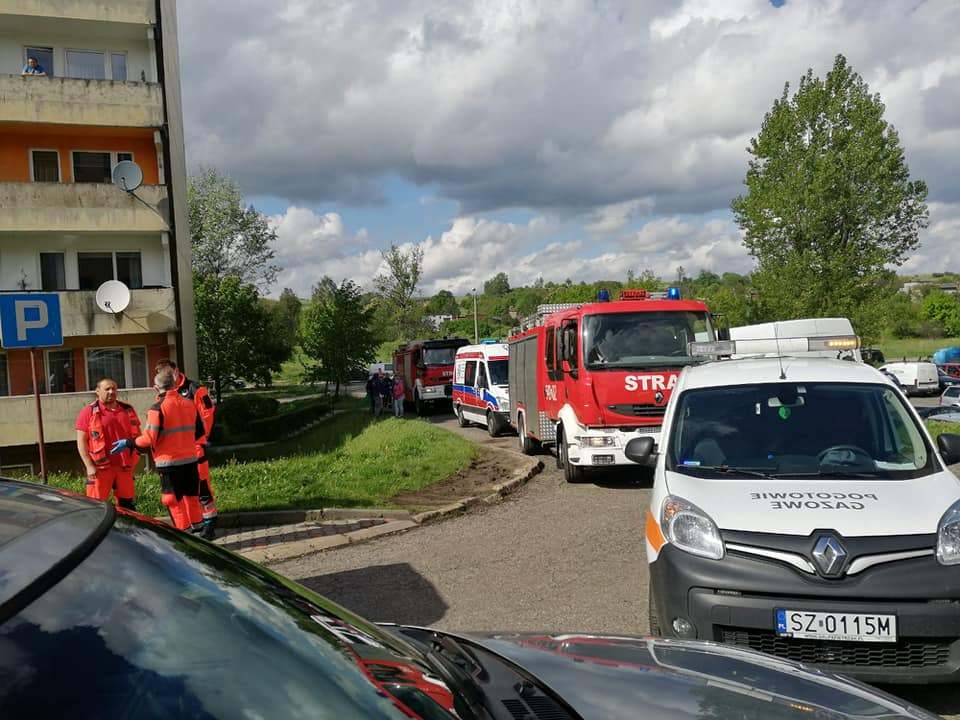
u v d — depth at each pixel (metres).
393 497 11.52
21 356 27.42
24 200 26.72
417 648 2.29
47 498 1.94
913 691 4.37
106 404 8.20
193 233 55.22
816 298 36.56
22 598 1.46
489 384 23.81
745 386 5.74
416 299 78.12
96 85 27.25
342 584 7.24
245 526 10.06
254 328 50.25
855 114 35.78
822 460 5.00
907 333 100.69
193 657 1.63
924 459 4.95
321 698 1.71
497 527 9.56
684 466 5.14
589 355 12.51
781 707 2.12
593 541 8.54
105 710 1.38
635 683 2.23
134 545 1.85
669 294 13.72
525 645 2.55
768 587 4.10
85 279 28.48
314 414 42.31
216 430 33.53
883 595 3.98
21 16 26.86
